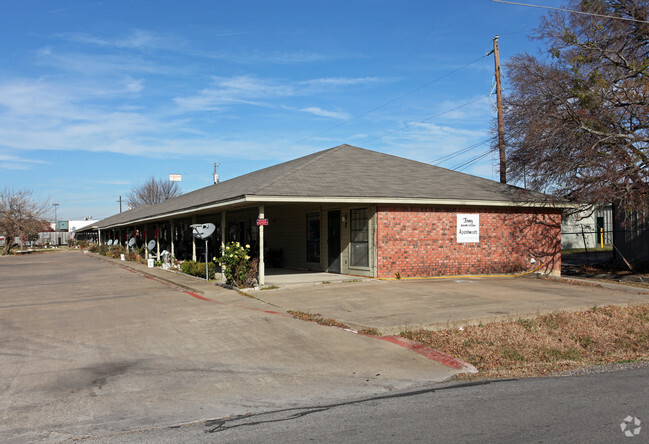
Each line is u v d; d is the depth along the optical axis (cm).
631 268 1827
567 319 1018
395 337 855
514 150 2245
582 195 1744
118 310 1186
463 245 1670
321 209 1853
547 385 624
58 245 8938
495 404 543
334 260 1788
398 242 1579
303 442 446
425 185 1714
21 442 464
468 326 941
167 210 2509
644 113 1650
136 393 604
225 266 1509
